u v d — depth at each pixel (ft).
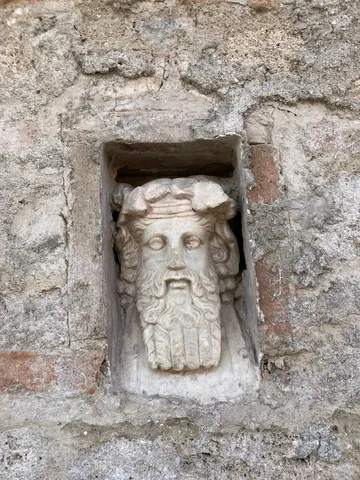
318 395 4.72
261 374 4.83
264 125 5.45
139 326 5.31
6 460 4.44
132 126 5.37
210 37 5.74
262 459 4.49
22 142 5.33
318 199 5.25
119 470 4.42
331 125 5.49
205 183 5.19
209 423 4.59
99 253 4.97
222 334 5.21
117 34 5.74
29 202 5.15
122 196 5.43
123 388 4.88
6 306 4.90
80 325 4.81
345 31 5.80
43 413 4.59
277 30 5.81
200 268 5.19
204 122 5.39
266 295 4.94
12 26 5.72
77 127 5.36
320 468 4.48
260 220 5.13
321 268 5.05
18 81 5.55
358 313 4.95
